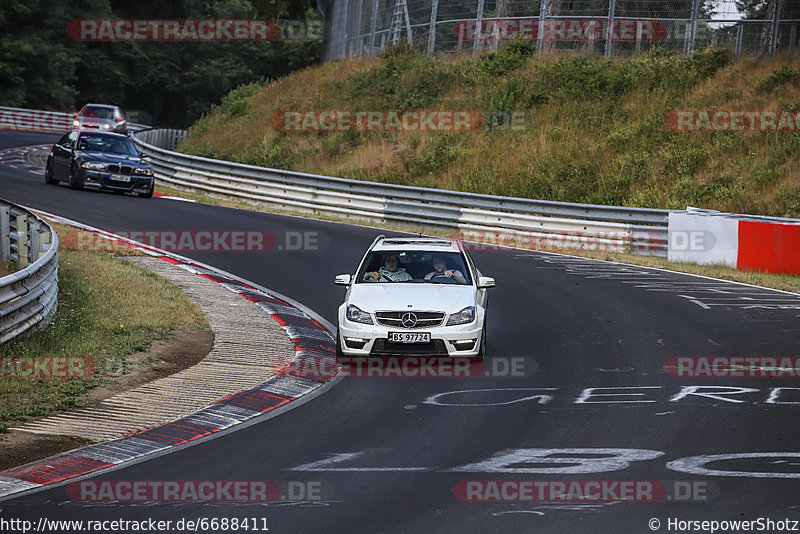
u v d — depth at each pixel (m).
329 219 99.38
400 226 97.19
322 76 162.25
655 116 118.25
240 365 42.19
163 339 46.12
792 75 119.12
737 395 37.53
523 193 108.44
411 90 141.50
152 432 32.16
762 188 100.06
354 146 131.75
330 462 28.72
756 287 67.88
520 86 133.38
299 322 52.59
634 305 59.06
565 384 39.62
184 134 169.88
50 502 24.95
